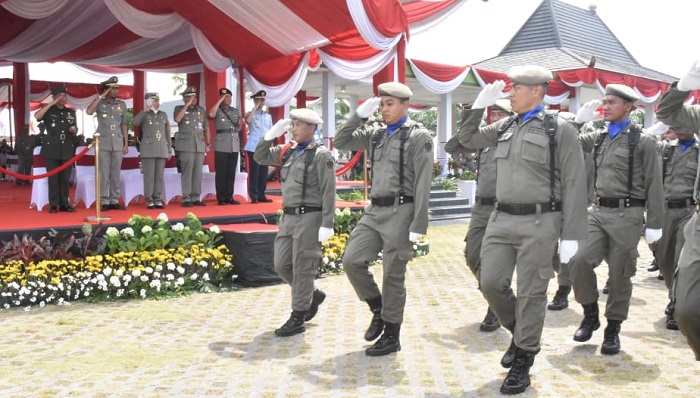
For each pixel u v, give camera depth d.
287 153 6.12
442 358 5.34
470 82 20.56
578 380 4.77
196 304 7.38
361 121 5.46
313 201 5.97
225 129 11.63
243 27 11.62
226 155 11.65
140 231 8.29
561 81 22.22
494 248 4.61
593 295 5.69
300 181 5.96
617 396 4.42
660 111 3.96
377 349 5.36
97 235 8.13
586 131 6.24
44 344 5.66
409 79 19.30
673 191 6.90
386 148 5.31
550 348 5.65
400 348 5.53
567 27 26.41
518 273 4.49
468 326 6.46
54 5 11.81
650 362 5.25
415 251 11.24
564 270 7.10
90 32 15.49
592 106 5.69
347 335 6.03
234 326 6.35
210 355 5.37
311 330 6.22
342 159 23.20
